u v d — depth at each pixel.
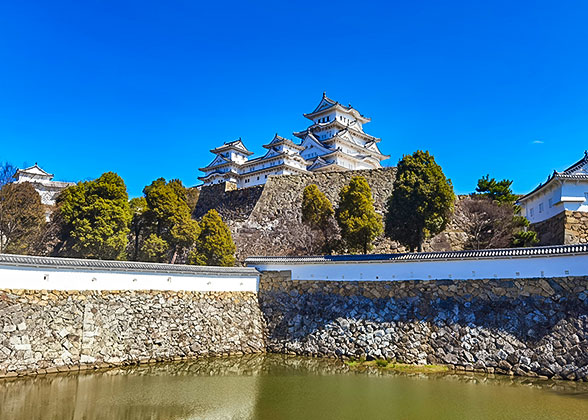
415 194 26.06
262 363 21.00
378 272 23.14
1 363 16.28
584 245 18.72
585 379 16.72
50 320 17.97
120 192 31.05
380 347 20.97
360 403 14.92
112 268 20.36
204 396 15.63
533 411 13.81
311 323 23.52
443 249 31.33
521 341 18.44
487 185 31.55
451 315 20.38
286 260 25.80
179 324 21.81
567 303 18.27
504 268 20.16
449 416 13.57
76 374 17.67
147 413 13.70
